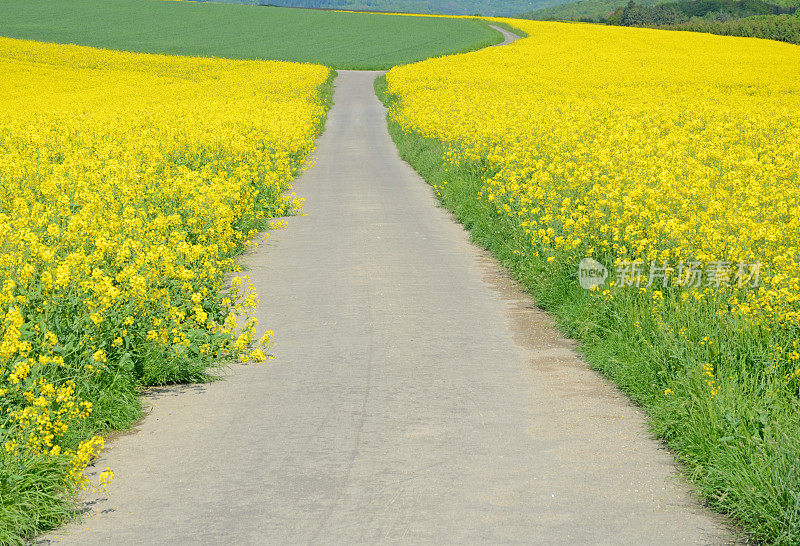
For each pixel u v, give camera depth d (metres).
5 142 22.69
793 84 50.03
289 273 12.27
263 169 19.20
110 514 5.28
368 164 27.91
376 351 8.60
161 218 10.23
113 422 6.61
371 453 6.13
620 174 13.98
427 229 15.95
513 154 17.61
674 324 7.71
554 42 91.56
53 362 6.26
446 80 57.75
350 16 143.38
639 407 7.06
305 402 7.19
